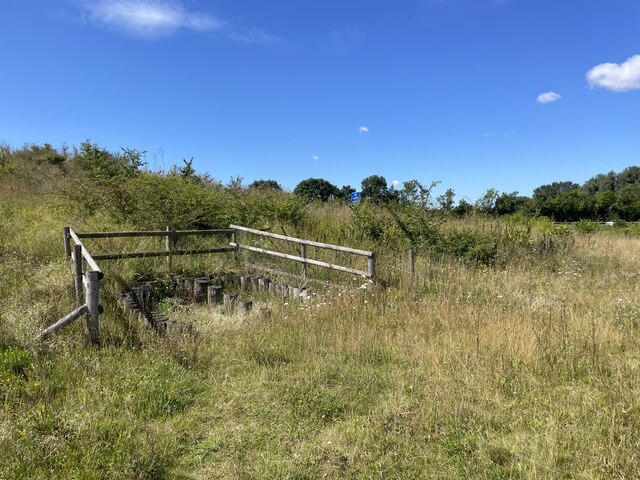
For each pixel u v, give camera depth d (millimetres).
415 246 11797
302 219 14367
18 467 3158
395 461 3486
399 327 6328
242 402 4418
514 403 4309
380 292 7738
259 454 3623
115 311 6402
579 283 9531
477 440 3713
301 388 4609
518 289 8703
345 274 9438
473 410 4117
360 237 12812
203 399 4465
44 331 5141
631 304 7438
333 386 4750
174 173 15414
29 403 4043
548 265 11398
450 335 5812
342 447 3693
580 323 6219
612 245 15305
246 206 13766
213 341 5828
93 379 4480
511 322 6141
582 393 4406
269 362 5316
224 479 3344
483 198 14812
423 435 3805
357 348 5566
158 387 4504
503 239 12664
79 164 17344
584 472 3229
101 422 3787
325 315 6766
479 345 5430
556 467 3328
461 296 7535
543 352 5266
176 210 11961
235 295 8367
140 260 9102
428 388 4547
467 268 10602
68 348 5133
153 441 3621
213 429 3982
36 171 17625
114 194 12297
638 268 11828
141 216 11875
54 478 3127
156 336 5773
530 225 14414
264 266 10164
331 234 13195
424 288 8570
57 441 3465
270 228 13047
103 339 5500
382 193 14422
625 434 3639
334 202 17656
